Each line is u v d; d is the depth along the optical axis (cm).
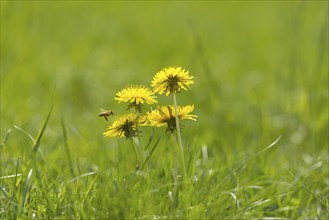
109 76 1499
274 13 2280
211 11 2347
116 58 1656
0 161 835
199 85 1355
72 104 1382
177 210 645
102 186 696
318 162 941
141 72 1547
